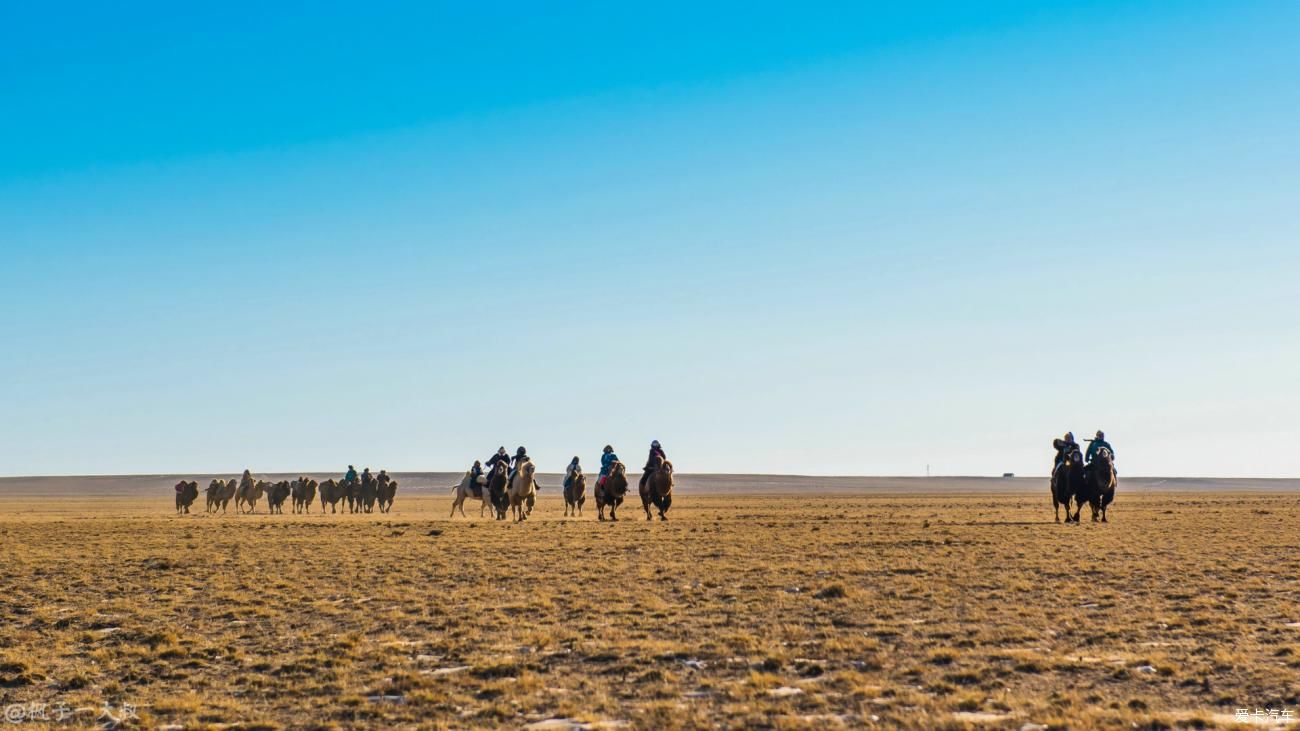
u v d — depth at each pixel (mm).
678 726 12266
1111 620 18406
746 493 142625
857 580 23719
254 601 22000
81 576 26406
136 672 15703
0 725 13000
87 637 18484
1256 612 19141
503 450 49750
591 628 18312
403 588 23391
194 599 22422
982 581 23250
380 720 12938
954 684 14047
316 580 25047
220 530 43938
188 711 13523
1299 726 11820
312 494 73312
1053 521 45375
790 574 24922
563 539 35688
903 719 12289
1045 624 18141
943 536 35500
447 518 57469
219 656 16750
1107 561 26906
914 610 19641
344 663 15875
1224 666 14898
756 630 17953
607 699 13602
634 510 67188
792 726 12086
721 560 28125
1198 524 42438
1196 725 12000
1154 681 14156
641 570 25781
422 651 16812
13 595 23422
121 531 43562
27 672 15562
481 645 17031
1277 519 46688
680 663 15570
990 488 176250
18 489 190125
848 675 14391
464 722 12758
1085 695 13414
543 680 14719
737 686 13969
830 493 137750
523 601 21281
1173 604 20031
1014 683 14125
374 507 84188
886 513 57406
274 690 14523
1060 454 44031
